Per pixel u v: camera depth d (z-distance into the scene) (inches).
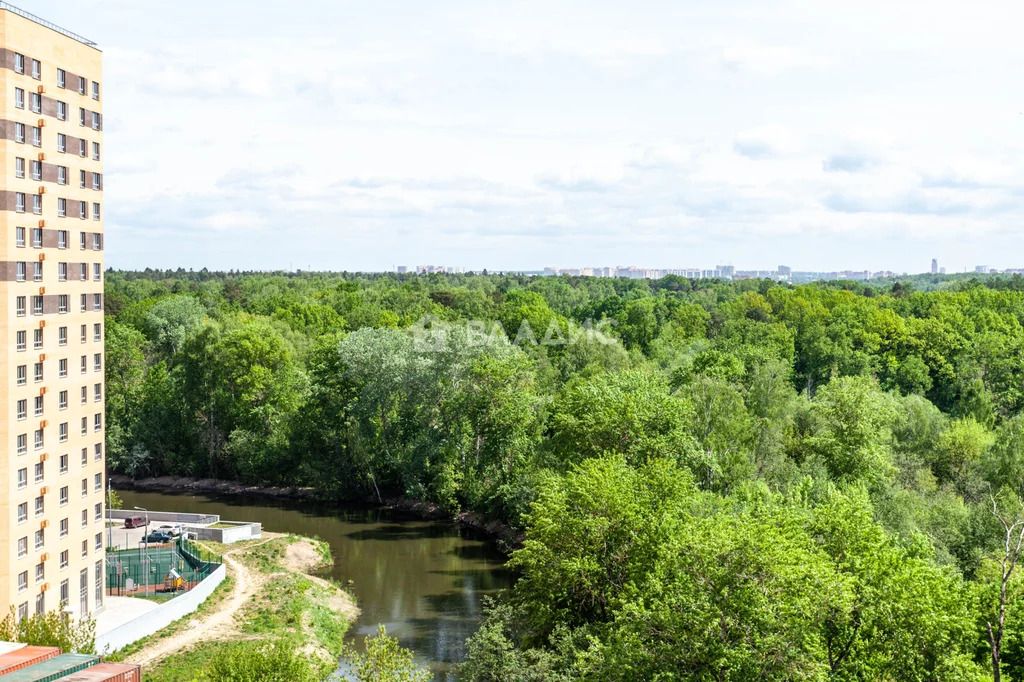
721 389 3806.6
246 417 5629.9
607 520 2416.3
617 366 5561.0
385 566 3875.5
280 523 4665.4
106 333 6220.5
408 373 4997.5
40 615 2352.4
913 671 1684.3
